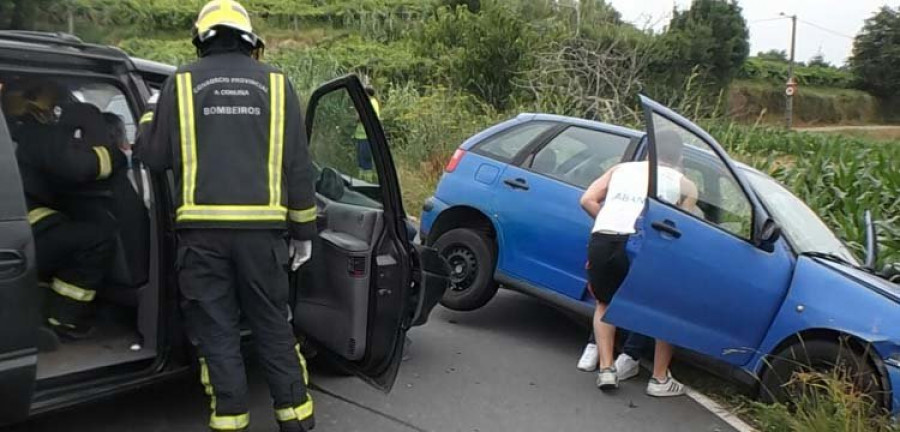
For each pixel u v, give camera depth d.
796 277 4.53
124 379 3.60
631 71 16.89
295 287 4.26
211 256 3.45
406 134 13.91
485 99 19.84
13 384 3.01
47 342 3.71
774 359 4.53
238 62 3.54
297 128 3.59
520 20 21.08
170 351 3.73
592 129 5.94
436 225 6.36
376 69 25.00
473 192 6.18
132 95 3.75
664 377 4.91
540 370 5.23
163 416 4.12
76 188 4.02
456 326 6.12
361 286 4.10
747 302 4.55
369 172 4.27
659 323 4.57
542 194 5.84
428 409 4.45
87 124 3.95
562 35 18.80
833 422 4.03
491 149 6.34
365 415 4.31
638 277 4.52
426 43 27.00
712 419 4.59
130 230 3.96
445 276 4.99
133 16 33.12
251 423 4.07
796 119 65.88
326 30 40.22
